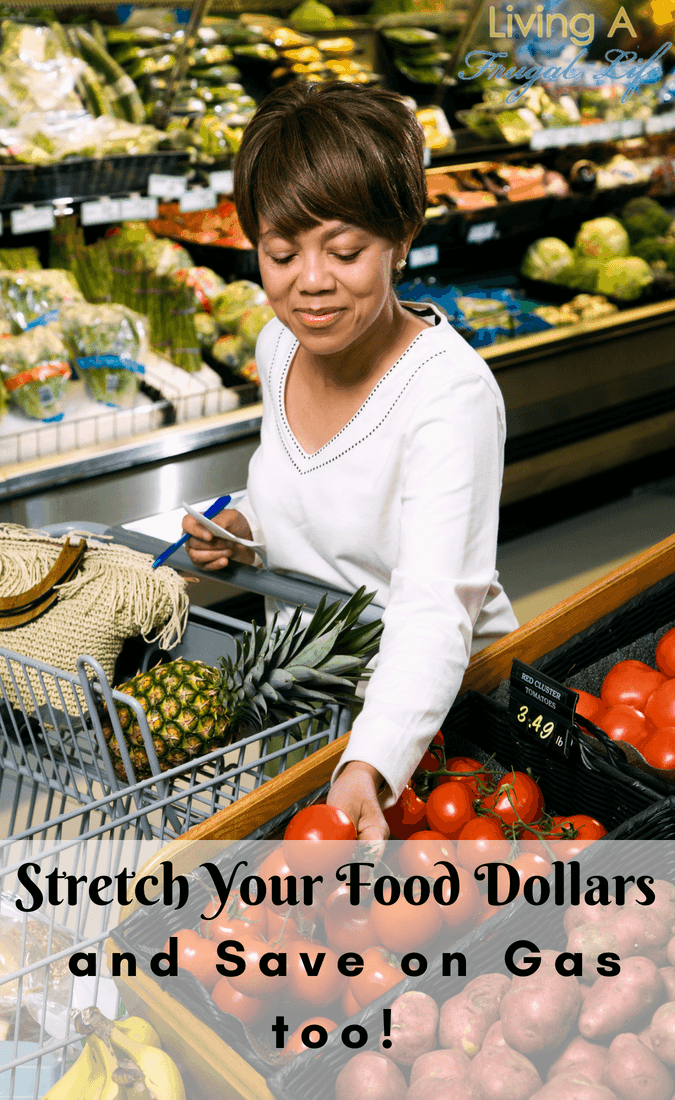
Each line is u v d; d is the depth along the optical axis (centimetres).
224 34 334
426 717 106
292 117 108
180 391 312
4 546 154
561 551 365
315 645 127
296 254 112
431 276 419
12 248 319
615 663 155
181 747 127
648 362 401
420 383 128
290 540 150
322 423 141
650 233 442
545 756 124
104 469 287
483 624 146
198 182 316
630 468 425
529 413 362
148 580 146
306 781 113
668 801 107
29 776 130
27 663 124
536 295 433
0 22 289
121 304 327
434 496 121
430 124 379
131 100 312
